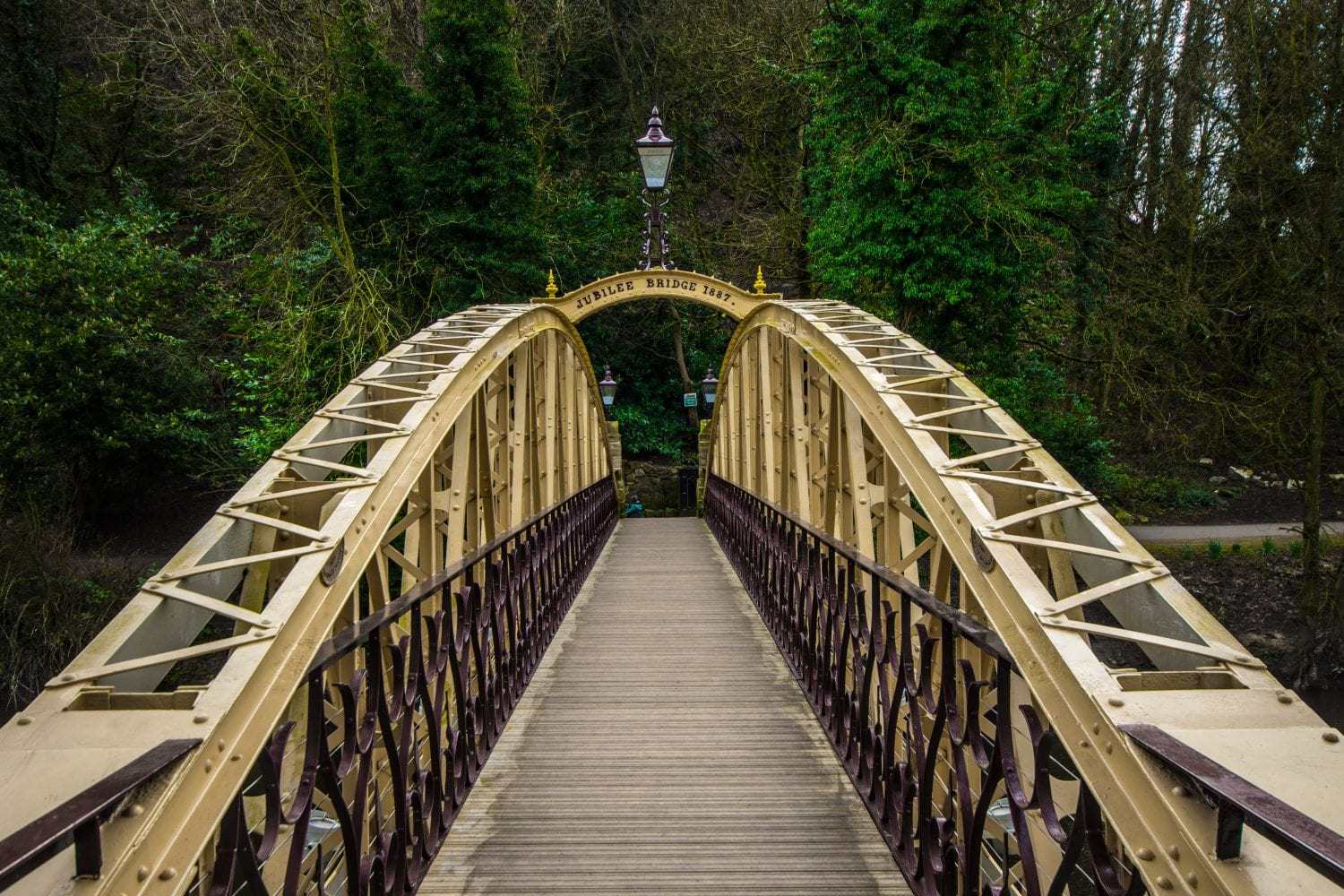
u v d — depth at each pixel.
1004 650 2.30
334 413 4.58
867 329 6.14
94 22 19.62
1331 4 12.59
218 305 16.72
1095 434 16.22
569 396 10.51
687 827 3.55
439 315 14.08
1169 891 1.74
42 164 19.52
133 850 1.65
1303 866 1.60
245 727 2.20
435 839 3.32
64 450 15.17
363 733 2.54
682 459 24.66
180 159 17.70
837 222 12.88
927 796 2.91
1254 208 13.41
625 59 24.20
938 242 11.48
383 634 2.93
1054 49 15.53
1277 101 13.23
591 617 7.45
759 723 4.79
